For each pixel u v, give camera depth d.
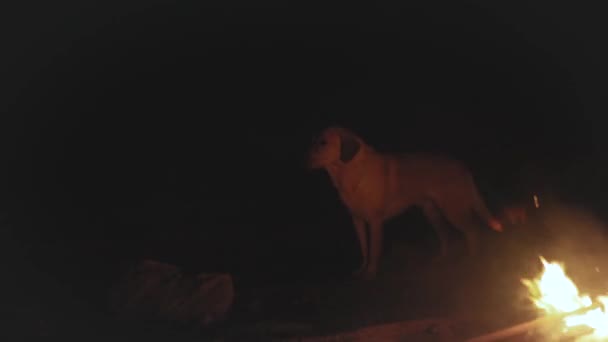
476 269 8.88
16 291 8.49
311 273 9.18
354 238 10.74
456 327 7.02
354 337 6.77
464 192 9.17
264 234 11.12
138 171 15.32
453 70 16.33
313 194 13.41
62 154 16.30
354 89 16.77
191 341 6.87
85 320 7.55
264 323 7.29
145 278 7.67
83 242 10.75
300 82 17.16
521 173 12.96
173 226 11.67
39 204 13.14
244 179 14.55
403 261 9.48
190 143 16.52
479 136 15.21
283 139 16.22
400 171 8.95
